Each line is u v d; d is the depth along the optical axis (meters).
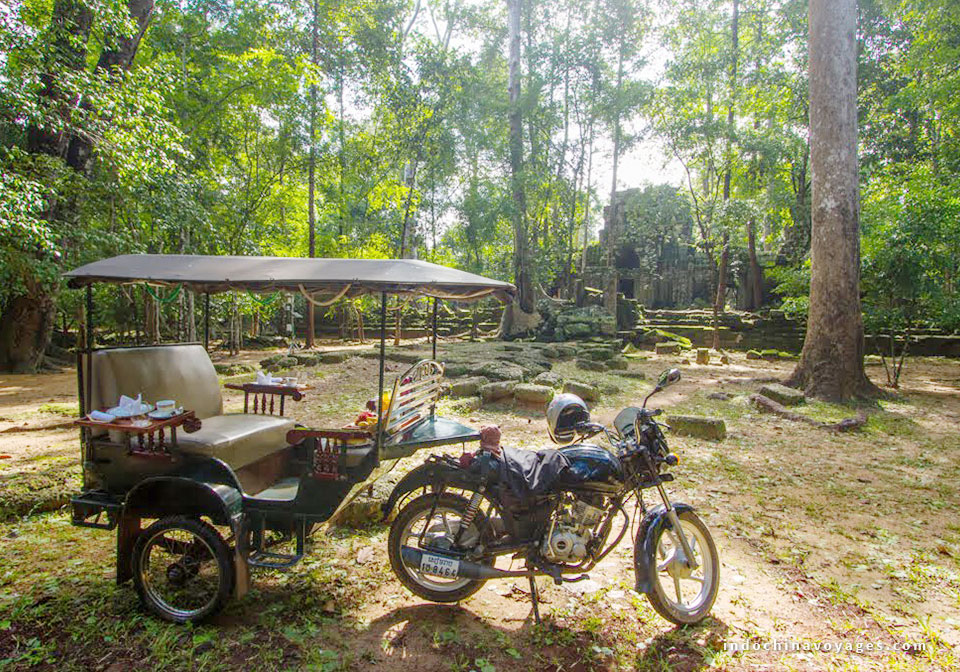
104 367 3.33
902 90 16.00
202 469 3.13
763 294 25.41
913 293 11.23
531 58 22.38
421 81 20.45
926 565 3.71
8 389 10.87
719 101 20.58
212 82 15.16
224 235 15.72
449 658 2.64
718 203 19.28
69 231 10.79
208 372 4.14
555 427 3.14
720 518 4.49
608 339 20.17
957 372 15.20
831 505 4.87
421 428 3.49
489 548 3.00
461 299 4.09
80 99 9.43
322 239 22.02
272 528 3.23
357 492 3.56
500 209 21.62
